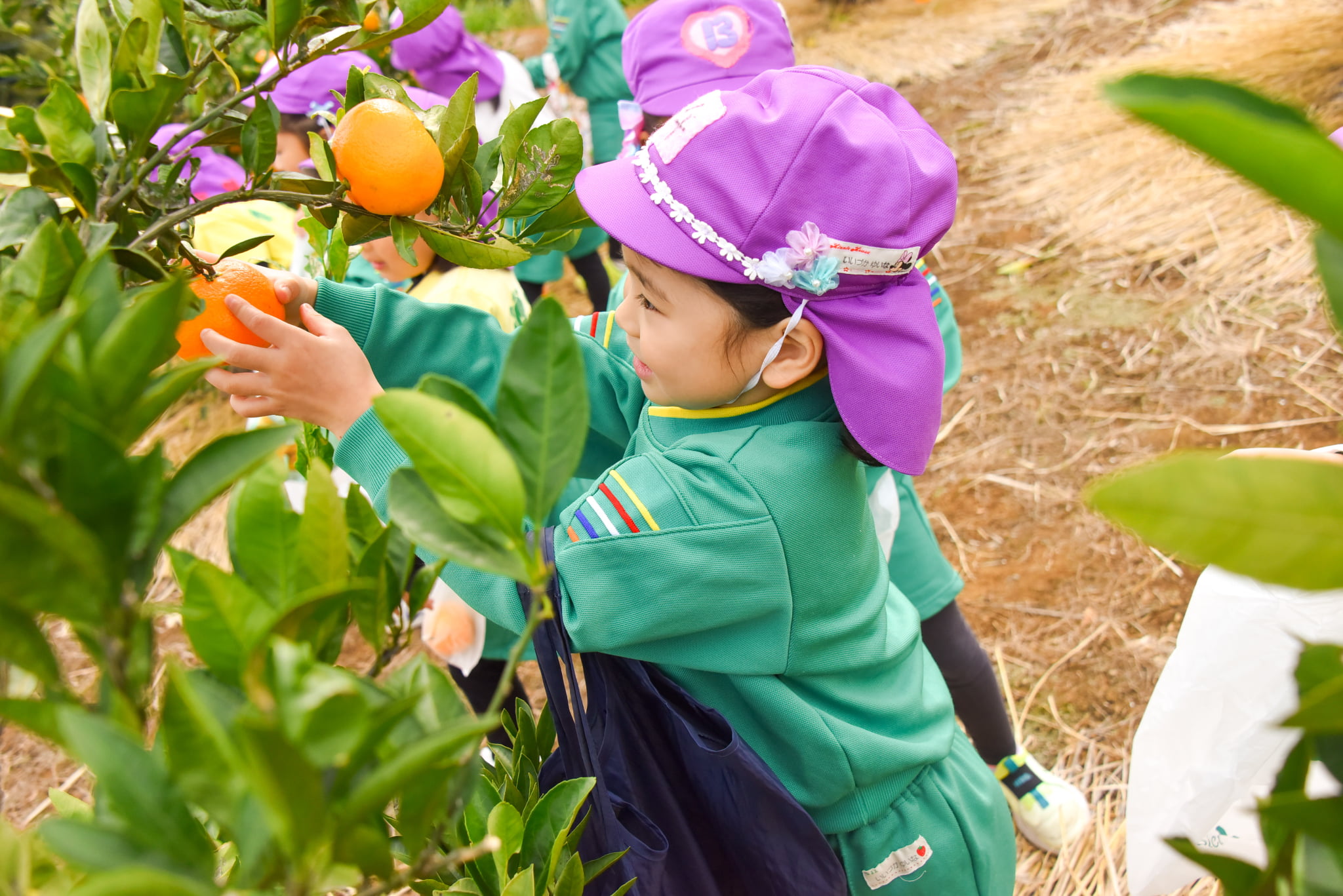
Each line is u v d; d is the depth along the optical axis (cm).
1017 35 588
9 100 246
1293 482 37
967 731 210
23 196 68
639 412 145
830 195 104
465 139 88
